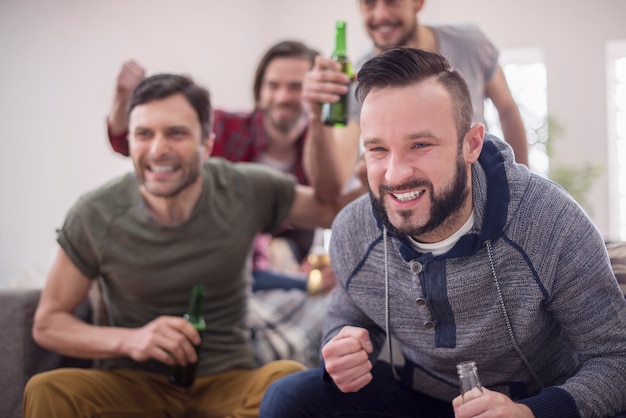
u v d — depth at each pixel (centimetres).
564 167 541
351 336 146
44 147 382
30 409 185
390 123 131
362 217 155
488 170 144
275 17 598
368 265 155
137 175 203
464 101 135
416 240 146
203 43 509
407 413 162
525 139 256
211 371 210
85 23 409
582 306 138
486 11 573
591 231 139
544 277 139
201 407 205
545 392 133
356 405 161
